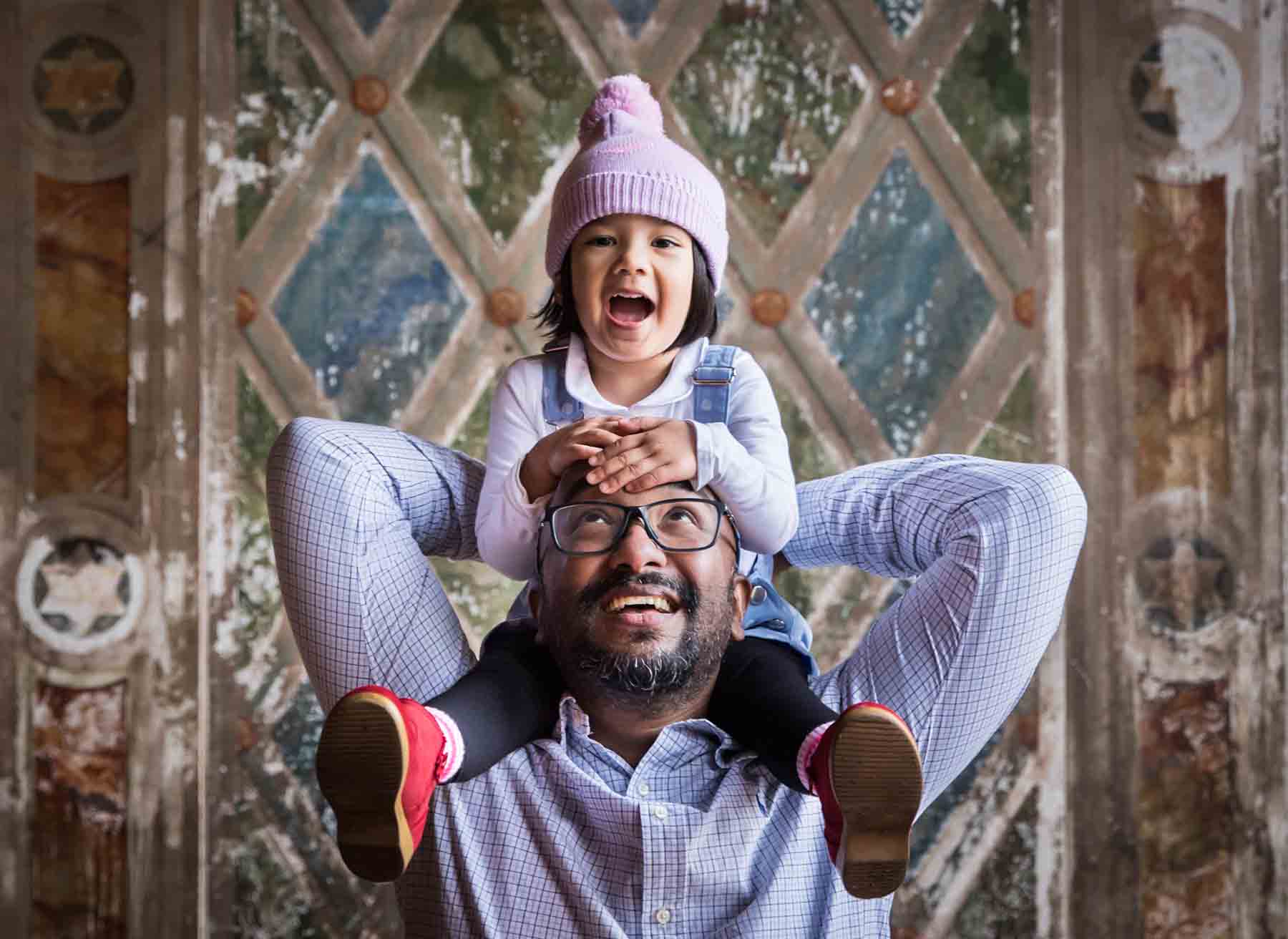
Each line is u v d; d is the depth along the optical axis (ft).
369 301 10.16
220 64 10.11
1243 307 10.51
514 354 10.24
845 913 5.32
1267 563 10.43
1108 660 10.32
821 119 10.41
